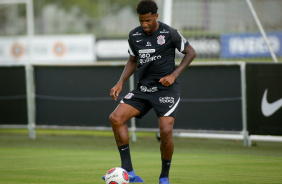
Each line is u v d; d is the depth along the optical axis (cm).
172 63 1720
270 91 2942
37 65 3578
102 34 8625
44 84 3584
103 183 1822
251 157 2598
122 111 1717
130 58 1806
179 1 5950
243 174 2016
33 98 3616
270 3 5950
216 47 5738
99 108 3431
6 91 3666
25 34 8294
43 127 3606
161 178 1695
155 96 1697
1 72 3672
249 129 3025
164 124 1659
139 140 3509
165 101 1681
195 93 3155
